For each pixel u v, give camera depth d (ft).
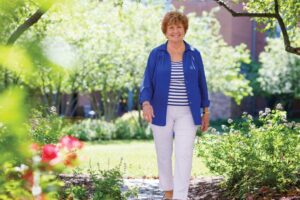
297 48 25.88
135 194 18.78
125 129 78.07
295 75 96.58
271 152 22.75
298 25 30.50
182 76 16.42
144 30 79.05
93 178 18.92
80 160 8.41
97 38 70.38
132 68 77.30
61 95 77.36
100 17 72.64
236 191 22.77
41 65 3.22
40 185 7.17
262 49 113.60
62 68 3.24
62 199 17.25
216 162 23.84
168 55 16.56
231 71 83.56
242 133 24.35
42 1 3.55
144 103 16.33
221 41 85.30
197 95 16.53
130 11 77.10
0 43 3.38
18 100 3.36
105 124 76.79
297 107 112.78
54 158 7.70
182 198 16.43
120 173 19.75
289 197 20.43
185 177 16.44
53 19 23.41
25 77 3.35
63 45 3.33
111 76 76.07
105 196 16.96
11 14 3.49
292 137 22.98
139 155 47.19
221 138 24.25
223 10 105.91
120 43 74.79
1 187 6.26
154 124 16.57
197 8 104.22
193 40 82.64
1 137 3.71
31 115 3.50
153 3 80.79
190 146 16.44
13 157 3.98
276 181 21.99
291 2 27.55
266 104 112.57
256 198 20.98
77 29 58.29
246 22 109.50
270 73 97.40
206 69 82.07
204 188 25.38
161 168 17.12
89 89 75.97
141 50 77.10
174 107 16.43
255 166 22.36
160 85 16.40
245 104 108.47
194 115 16.39
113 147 58.23
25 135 3.84
